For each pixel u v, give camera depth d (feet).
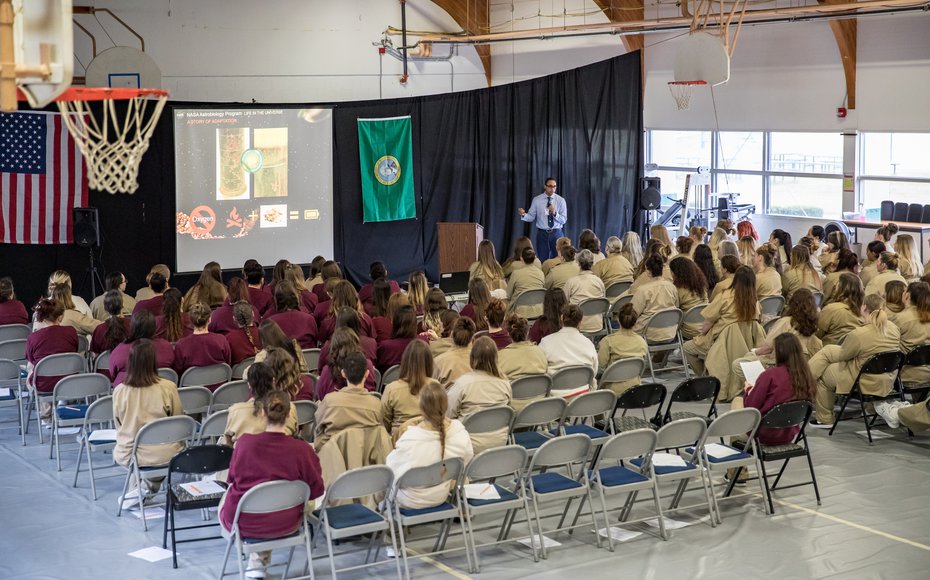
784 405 22.98
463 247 50.57
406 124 54.65
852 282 30.78
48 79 15.47
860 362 28.68
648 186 57.41
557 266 38.93
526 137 57.06
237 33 53.57
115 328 28.45
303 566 20.99
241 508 18.22
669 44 62.49
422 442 19.75
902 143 54.49
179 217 49.42
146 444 22.48
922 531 22.47
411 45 59.21
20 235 45.39
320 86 56.49
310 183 52.21
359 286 54.90
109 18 49.78
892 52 52.60
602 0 59.21
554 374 25.75
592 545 21.95
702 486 25.40
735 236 60.08
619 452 21.54
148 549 21.95
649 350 33.99
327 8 56.24
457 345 24.93
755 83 59.21
